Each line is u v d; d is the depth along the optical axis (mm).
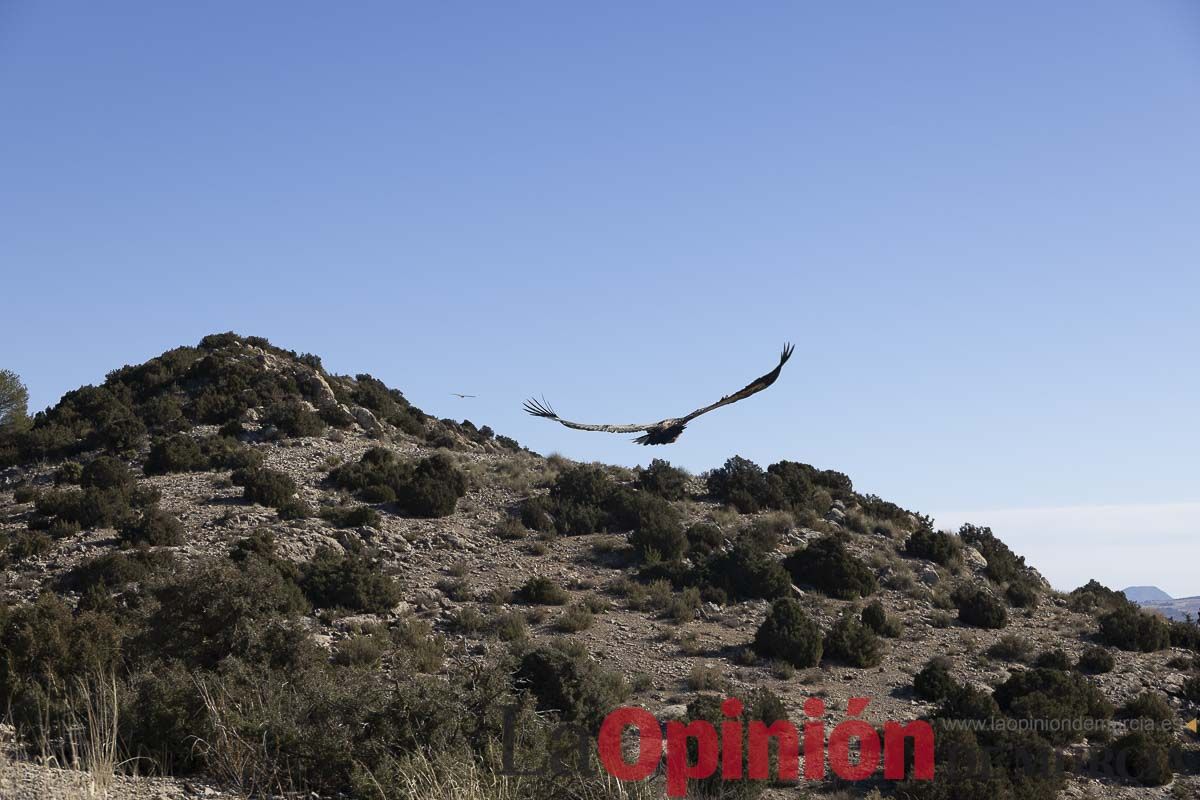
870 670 35938
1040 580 51438
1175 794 25875
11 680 21031
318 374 71062
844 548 45781
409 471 52688
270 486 47938
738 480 55500
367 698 16781
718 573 43406
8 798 12234
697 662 35438
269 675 19250
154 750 15969
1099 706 31203
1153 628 41031
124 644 24344
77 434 61594
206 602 24859
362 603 36969
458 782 14109
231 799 13945
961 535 54062
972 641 39188
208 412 62750
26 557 40250
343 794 15266
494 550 45469
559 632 37250
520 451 78562
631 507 50344
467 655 34000
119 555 37656
